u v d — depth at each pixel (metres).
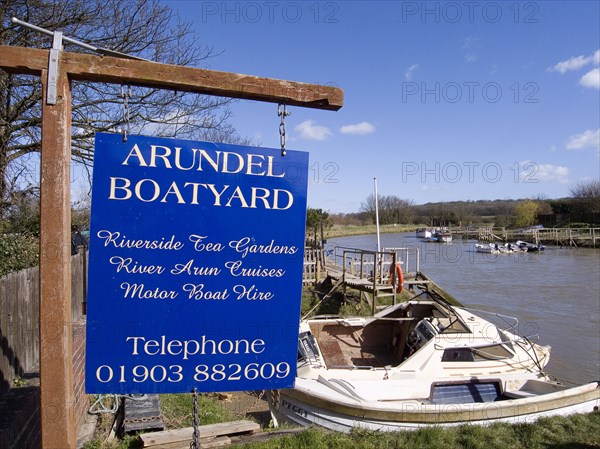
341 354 9.32
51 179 2.68
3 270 6.61
